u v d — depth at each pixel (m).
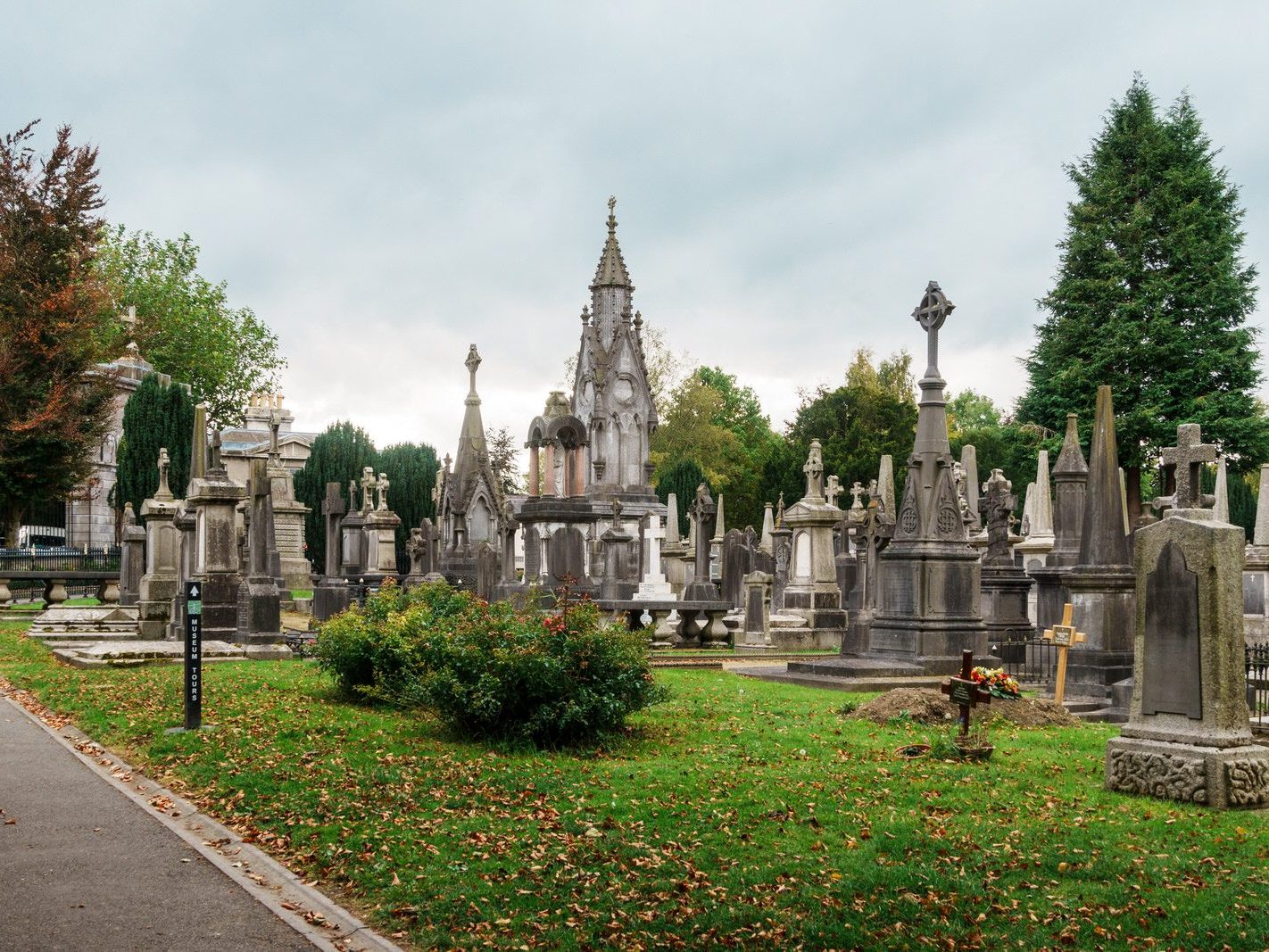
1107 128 57.78
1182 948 7.33
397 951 7.52
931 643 21.28
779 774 11.89
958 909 8.00
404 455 70.00
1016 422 63.75
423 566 45.56
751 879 8.56
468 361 53.47
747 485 85.88
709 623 29.47
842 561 35.81
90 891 8.68
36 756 13.98
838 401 80.06
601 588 34.97
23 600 44.12
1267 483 31.78
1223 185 56.72
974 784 11.40
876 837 9.60
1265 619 28.33
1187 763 10.70
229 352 82.62
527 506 42.59
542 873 8.75
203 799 11.61
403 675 16.45
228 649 23.81
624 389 48.25
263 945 7.57
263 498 26.62
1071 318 57.31
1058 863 8.90
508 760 12.77
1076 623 19.70
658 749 13.56
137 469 56.22
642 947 7.43
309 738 14.12
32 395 47.31
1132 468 56.28
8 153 48.72
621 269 50.19
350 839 9.77
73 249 50.06
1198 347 54.59
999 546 27.11
